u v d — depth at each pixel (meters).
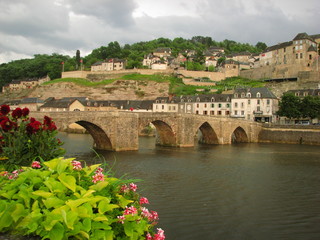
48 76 170.38
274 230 17.27
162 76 138.38
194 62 162.38
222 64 143.25
